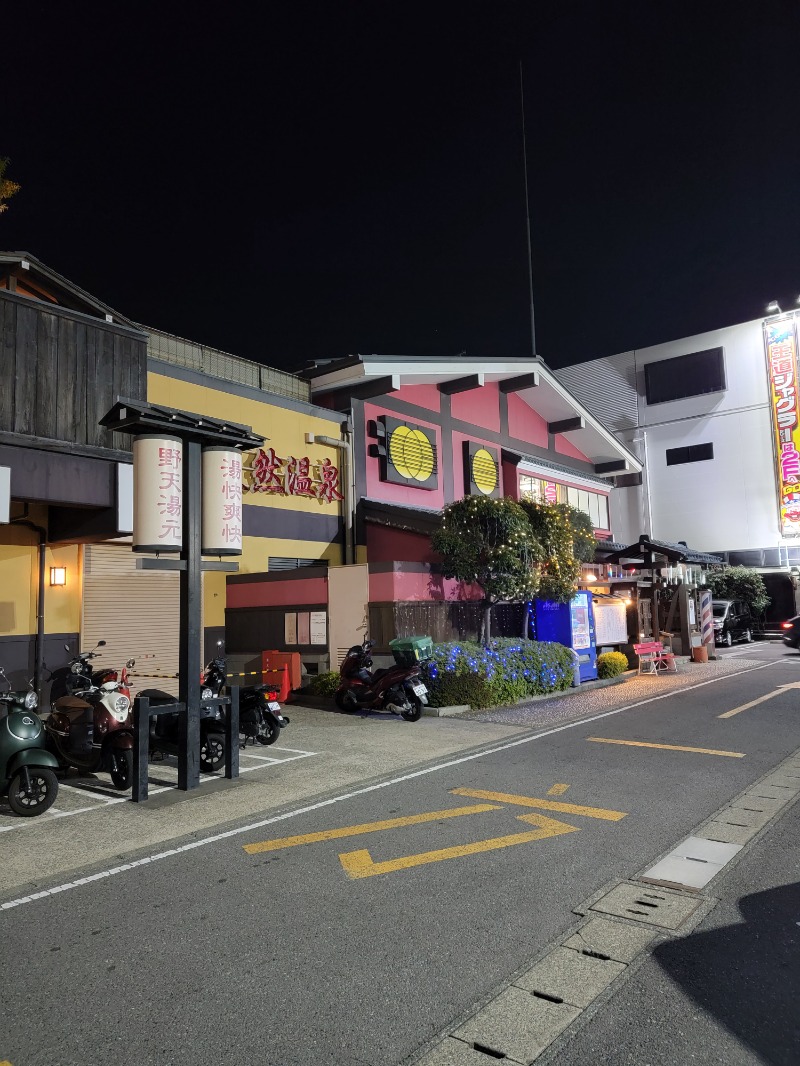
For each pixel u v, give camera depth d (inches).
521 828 224.4
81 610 466.3
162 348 589.3
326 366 704.4
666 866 190.4
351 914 166.6
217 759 322.7
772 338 1218.6
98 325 411.8
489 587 535.5
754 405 1234.6
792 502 1181.7
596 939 151.0
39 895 185.5
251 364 664.4
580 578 665.6
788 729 372.8
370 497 720.3
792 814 231.9
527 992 131.8
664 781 275.9
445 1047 116.3
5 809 265.9
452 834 220.7
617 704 475.5
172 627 528.4
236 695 303.6
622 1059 112.0
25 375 374.9
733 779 276.2
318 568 547.2
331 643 535.8
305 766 318.7
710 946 146.9
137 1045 119.0
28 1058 116.0
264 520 619.5
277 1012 127.3
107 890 187.3
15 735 259.1
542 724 408.2
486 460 885.2
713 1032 118.3
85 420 397.4
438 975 138.4
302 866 198.4
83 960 148.9
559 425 1044.5
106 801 272.5
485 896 174.1
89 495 395.9
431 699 462.0
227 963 145.5
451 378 788.6
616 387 1384.1
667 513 1307.8
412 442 772.6
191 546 290.7
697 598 808.3
